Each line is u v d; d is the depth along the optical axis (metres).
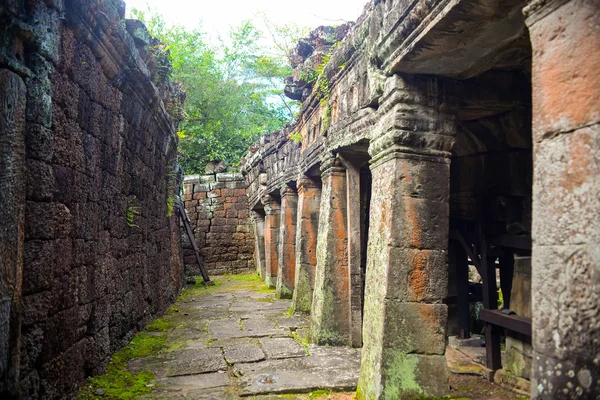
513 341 4.73
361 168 7.31
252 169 15.34
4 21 3.00
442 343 4.18
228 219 18.28
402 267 4.16
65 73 4.09
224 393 4.73
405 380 4.07
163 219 9.53
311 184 9.22
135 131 6.78
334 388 4.83
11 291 3.00
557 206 2.17
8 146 3.03
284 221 11.55
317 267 7.10
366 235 7.32
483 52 3.80
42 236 3.62
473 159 5.59
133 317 6.89
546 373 2.14
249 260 18.22
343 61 6.13
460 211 5.84
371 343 4.34
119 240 6.03
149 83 6.49
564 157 2.16
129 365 5.60
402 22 3.77
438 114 4.34
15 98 3.11
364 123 5.48
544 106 2.29
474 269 9.77
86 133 4.65
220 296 12.20
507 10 3.14
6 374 2.92
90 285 4.77
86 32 4.43
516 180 5.02
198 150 19.12
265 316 9.01
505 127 4.94
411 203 4.23
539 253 2.25
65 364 4.07
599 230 1.97
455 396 4.42
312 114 8.20
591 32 2.09
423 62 3.99
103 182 5.26
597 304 1.96
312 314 7.04
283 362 5.76
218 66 20.64
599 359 1.93
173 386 4.92
